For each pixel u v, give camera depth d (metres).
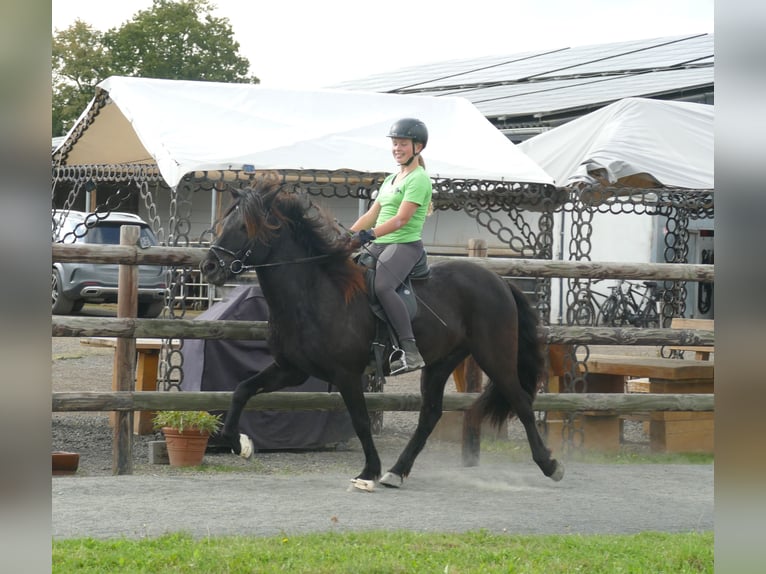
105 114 12.22
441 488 7.22
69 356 15.80
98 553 4.64
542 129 21.33
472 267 7.41
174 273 9.04
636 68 24.97
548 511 6.41
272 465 8.56
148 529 5.40
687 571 4.68
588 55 29.53
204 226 25.11
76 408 7.45
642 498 6.97
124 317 7.78
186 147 9.29
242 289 9.09
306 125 10.38
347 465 8.70
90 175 13.62
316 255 6.73
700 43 27.50
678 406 8.89
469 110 11.32
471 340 7.31
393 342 6.79
